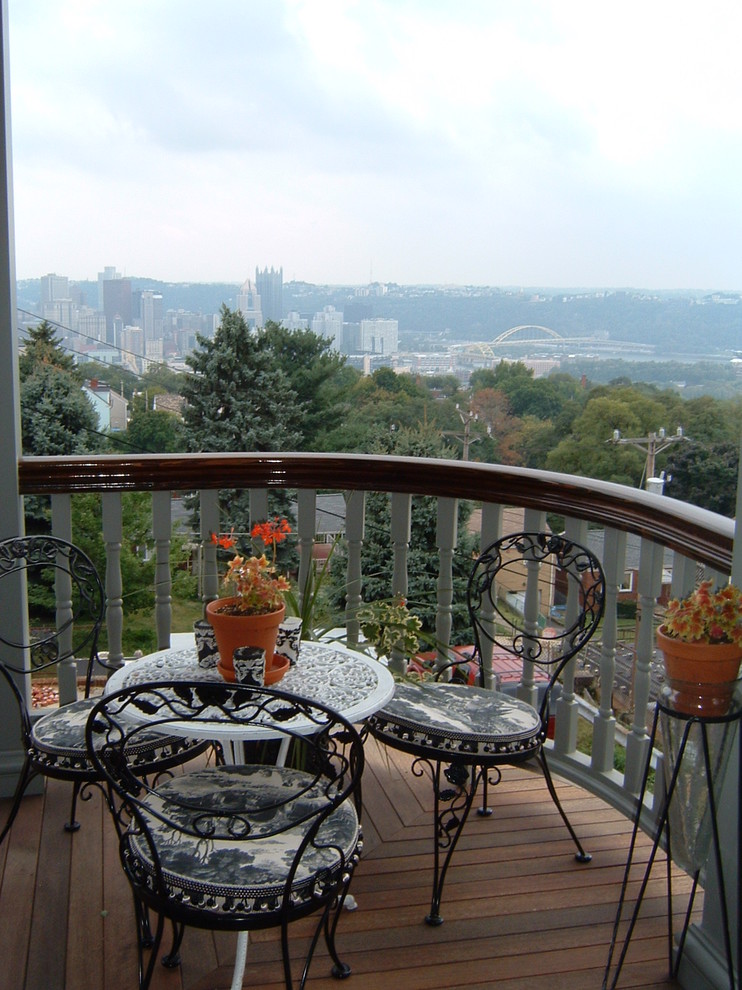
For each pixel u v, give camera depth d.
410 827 2.54
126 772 1.58
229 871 1.56
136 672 2.11
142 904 1.99
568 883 2.28
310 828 1.54
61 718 2.23
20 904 2.16
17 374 2.64
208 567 3.06
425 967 1.96
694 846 1.74
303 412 16.19
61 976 1.92
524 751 2.18
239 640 1.92
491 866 2.34
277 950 2.01
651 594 2.43
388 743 2.26
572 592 2.70
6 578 2.62
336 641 2.78
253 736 1.74
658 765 2.38
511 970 1.95
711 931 1.86
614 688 2.69
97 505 10.41
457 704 2.35
